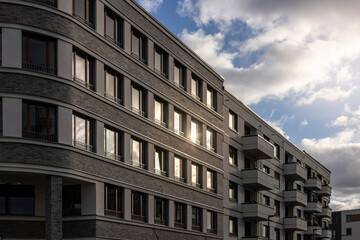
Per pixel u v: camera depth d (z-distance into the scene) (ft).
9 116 74.23
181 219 111.04
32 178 80.79
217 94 133.28
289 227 177.37
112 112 89.56
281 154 182.91
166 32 109.91
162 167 105.60
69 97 79.46
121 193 90.63
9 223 82.79
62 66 79.15
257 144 143.84
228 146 137.39
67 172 77.41
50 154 75.97
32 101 76.43
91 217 82.23
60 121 77.87
